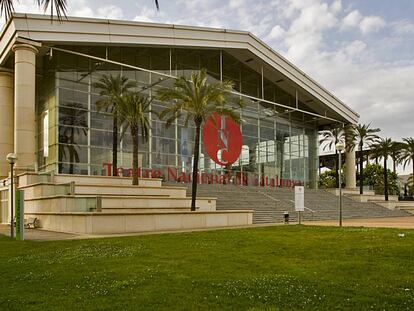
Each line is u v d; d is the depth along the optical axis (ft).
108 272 33.04
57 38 114.93
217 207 116.57
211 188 143.84
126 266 35.73
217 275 31.48
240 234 64.85
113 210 86.74
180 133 153.07
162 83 147.23
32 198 98.43
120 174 134.92
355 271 32.65
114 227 77.00
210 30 144.05
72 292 26.71
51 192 91.30
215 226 90.94
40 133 132.46
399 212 167.94
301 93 184.44
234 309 22.53
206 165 159.12
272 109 184.75
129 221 78.79
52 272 33.53
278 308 22.53
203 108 99.76
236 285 27.89
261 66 166.20
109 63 135.33
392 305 23.04
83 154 127.75
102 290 26.89
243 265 35.88
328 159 291.58
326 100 188.75
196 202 103.14
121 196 91.04
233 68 165.58
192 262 37.73
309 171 205.46
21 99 107.76
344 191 191.72
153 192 110.01
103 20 122.42
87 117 130.00
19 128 106.83
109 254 43.37
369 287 27.12
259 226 88.33
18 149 106.42
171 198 97.14
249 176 173.68
